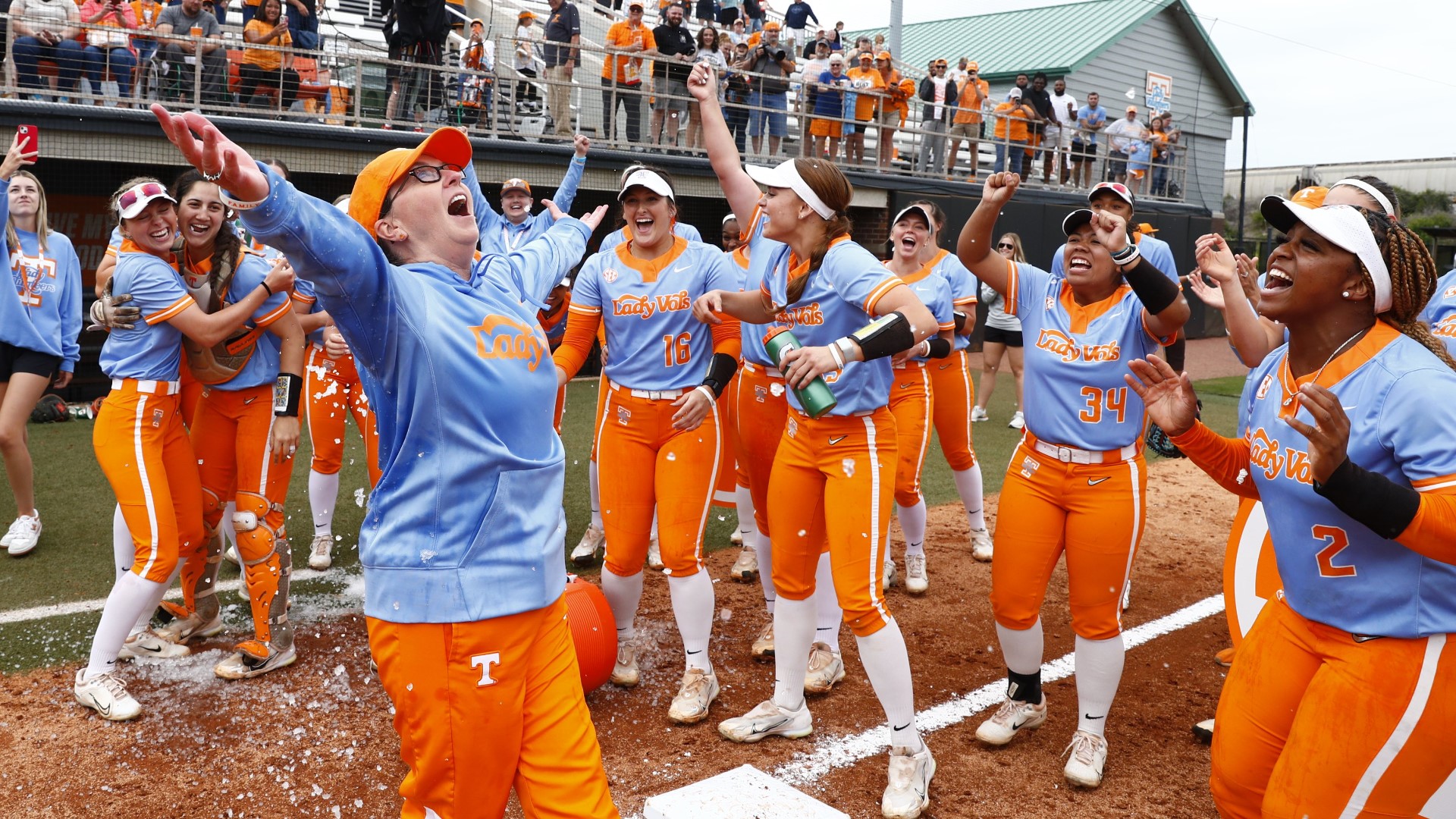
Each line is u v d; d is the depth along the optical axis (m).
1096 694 3.79
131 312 4.10
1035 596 3.94
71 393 10.64
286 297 4.41
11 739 3.89
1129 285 3.57
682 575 4.20
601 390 4.50
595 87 12.84
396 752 3.84
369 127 11.97
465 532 2.37
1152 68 25.89
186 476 4.46
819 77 15.62
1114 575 3.73
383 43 14.23
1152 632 5.43
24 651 4.67
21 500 5.98
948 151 18.00
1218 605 5.87
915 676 4.71
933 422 6.25
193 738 3.94
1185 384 2.97
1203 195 26.47
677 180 13.88
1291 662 2.70
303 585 5.68
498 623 2.39
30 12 9.77
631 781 3.68
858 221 16.78
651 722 4.18
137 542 4.18
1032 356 3.83
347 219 2.18
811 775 3.77
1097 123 20.73
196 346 4.27
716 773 3.76
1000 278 3.91
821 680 4.48
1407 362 2.46
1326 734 2.52
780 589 3.98
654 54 12.99
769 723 4.02
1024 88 19.19
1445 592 2.41
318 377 5.67
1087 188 20.17
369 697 4.31
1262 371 2.92
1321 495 2.37
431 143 2.43
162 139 10.23
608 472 4.30
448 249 2.48
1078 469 3.73
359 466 8.20
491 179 12.35
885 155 16.70
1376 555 2.47
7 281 5.74
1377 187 3.72
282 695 4.32
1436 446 2.35
